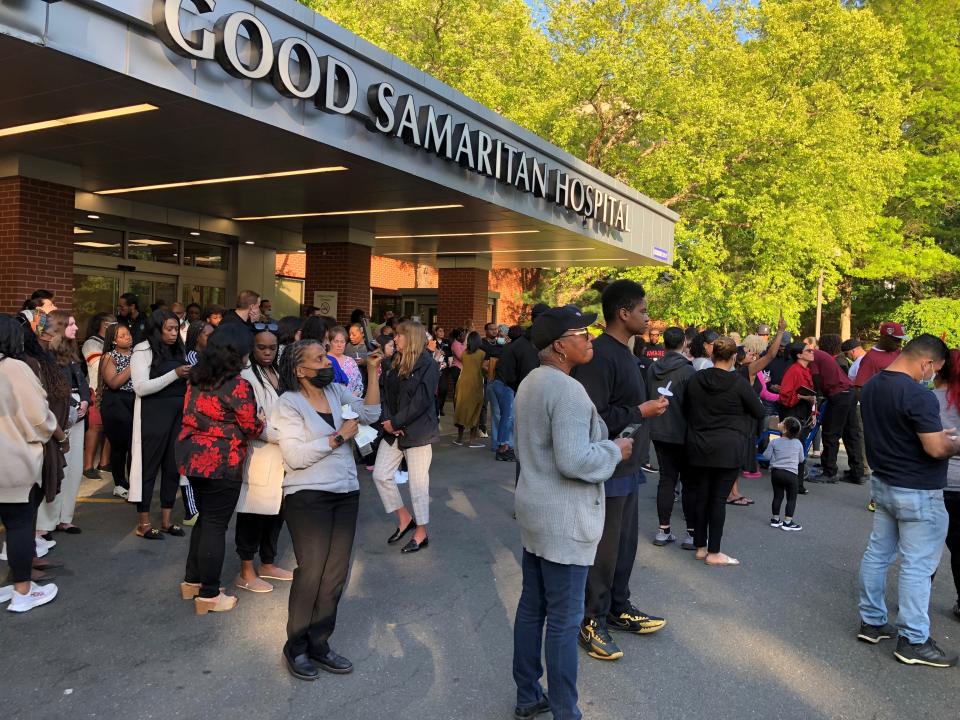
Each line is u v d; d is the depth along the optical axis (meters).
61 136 7.27
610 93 20.36
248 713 3.20
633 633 4.25
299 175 8.84
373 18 20.31
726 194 21.06
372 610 4.42
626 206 14.47
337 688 3.45
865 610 4.25
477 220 11.81
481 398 11.03
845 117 19.48
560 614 2.99
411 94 8.21
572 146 22.27
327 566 3.60
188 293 13.52
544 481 2.98
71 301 8.78
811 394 8.70
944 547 6.36
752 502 7.79
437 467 9.08
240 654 3.76
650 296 21.80
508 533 6.18
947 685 3.72
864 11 21.06
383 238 14.45
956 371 4.48
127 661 3.65
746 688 3.61
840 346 10.47
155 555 5.25
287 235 14.26
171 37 5.48
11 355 4.03
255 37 6.18
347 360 6.77
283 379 3.68
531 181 10.84
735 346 5.35
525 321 27.09
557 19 20.80
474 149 9.44
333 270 13.16
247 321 6.93
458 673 3.64
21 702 3.23
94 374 7.67
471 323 16.92
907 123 27.42
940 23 25.70
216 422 4.03
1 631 3.94
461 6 19.86
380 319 24.39
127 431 6.55
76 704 3.23
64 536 5.63
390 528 6.23
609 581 3.92
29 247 8.25
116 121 6.70
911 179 26.00
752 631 4.34
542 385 3.00
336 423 3.71
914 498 3.96
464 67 20.27
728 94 21.28
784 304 20.47
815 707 3.44
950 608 4.92
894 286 30.67
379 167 8.26
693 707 3.40
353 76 7.21
